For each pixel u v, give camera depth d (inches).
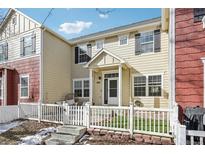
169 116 263.9
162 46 493.0
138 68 525.0
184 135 165.6
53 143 281.1
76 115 341.4
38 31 553.9
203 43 259.4
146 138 262.5
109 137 288.8
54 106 388.2
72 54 655.8
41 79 539.2
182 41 273.7
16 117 455.8
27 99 566.3
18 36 605.6
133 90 527.2
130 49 543.2
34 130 349.7
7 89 595.2
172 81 276.5
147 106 502.6
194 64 263.0
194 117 234.1
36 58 553.9
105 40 592.7
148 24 507.8
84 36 662.5
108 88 569.3
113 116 309.6
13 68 611.8
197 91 258.4
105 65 522.0
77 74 637.3
